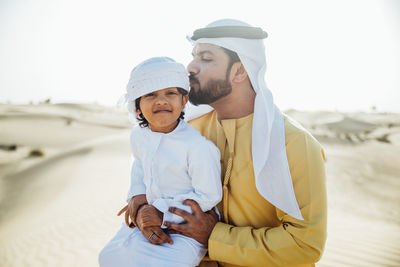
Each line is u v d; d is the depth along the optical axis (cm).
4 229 852
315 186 166
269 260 165
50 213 889
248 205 186
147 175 192
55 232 739
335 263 469
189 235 176
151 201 190
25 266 580
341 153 2625
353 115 8681
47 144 3073
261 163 168
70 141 3338
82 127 4531
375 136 4753
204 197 178
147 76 180
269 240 167
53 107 8331
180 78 186
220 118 215
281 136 175
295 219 166
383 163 2055
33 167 1677
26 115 5094
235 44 190
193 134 194
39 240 705
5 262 613
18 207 1045
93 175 1293
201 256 181
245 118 200
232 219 189
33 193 1183
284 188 167
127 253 174
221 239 173
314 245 160
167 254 169
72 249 637
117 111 8825
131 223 192
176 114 188
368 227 733
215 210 194
